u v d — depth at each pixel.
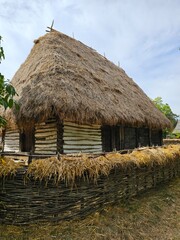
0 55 4.13
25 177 3.73
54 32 9.03
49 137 6.52
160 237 3.81
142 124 8.36
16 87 7.36
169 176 7.49
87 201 4.11
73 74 6.77
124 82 10.88
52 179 3.79
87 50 10.52
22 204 3.75
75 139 6.54
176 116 34.16
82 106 5.67
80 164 3.85
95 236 3.56
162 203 5.27
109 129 8.26
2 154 4.50
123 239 3.62
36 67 7.22
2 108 6.60
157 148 6.94
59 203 3.85
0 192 3.81
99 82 7.94
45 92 5.53
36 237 3.44
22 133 7.82
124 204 4.82
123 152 5.73
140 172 5.66
